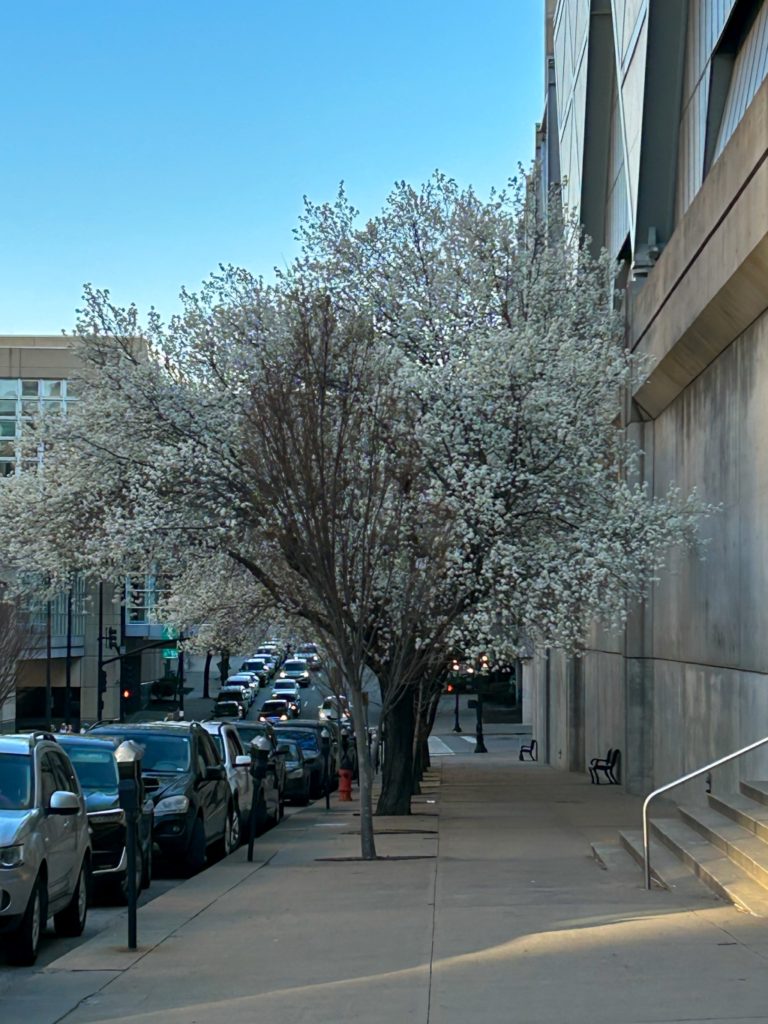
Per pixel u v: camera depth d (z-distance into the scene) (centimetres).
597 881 1197
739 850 1111
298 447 1491
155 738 1509
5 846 849
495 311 2208
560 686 4256
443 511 1781
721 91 2345
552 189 2431
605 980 734
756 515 1761
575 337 2150
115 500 2078
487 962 805
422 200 2242
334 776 3266
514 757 5269
